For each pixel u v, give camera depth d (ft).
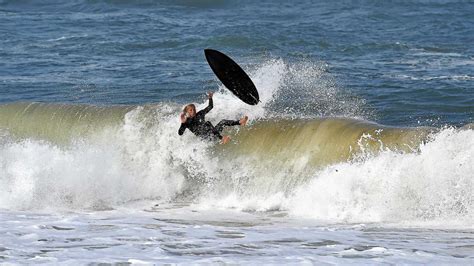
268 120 176.45
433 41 444.14
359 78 314.96
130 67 357.20
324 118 170.30
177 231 135.13
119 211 162.09
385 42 430.61
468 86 289.53
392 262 108.58
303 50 411.75
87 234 132.05
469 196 139.03
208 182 174.81
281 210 157.99
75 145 201.67
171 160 181.27
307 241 124.57
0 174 184.24
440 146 143.54
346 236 128.57
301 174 161.38
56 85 313.12
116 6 610.65
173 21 526.16
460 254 113.19
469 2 641.40
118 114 197.98
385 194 145.89
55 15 567.18
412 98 266.98
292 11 593.42
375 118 237.25
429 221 140.26
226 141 167.84
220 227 139.74
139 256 113.70
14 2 634.43
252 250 117.80
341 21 533.55
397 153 148.87
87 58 387.75
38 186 176.96
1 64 371.15
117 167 186.09
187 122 167.53
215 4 624.18
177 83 308.19
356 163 152.66
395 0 646.33
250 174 168.96
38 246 121.19
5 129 222.69
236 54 406.41
